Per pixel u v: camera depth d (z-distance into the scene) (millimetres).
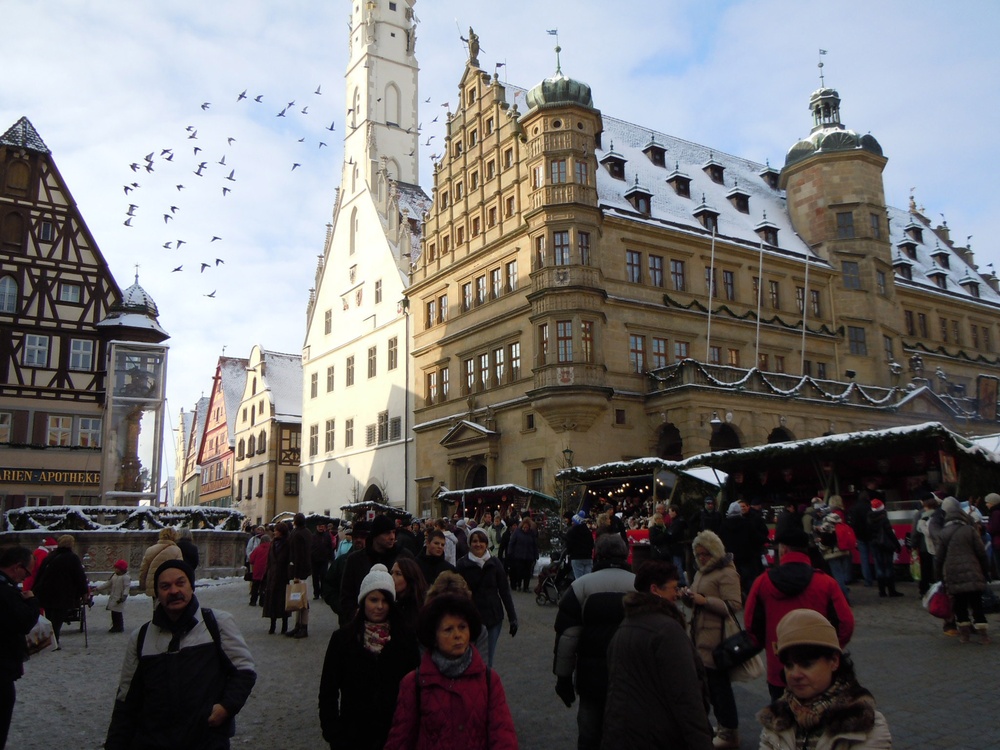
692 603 8008
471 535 10070
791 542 7133
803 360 50156
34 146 50688
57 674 13453
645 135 57406
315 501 64188
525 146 44500
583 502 31172
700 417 39750
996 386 60125
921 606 16656
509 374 43719
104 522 31938
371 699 5891
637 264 44375
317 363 67000
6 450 47094
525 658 13578
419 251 58531
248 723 9961
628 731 5262
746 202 54875
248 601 24578
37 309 49281
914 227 72312
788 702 4195
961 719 8680
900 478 25328
